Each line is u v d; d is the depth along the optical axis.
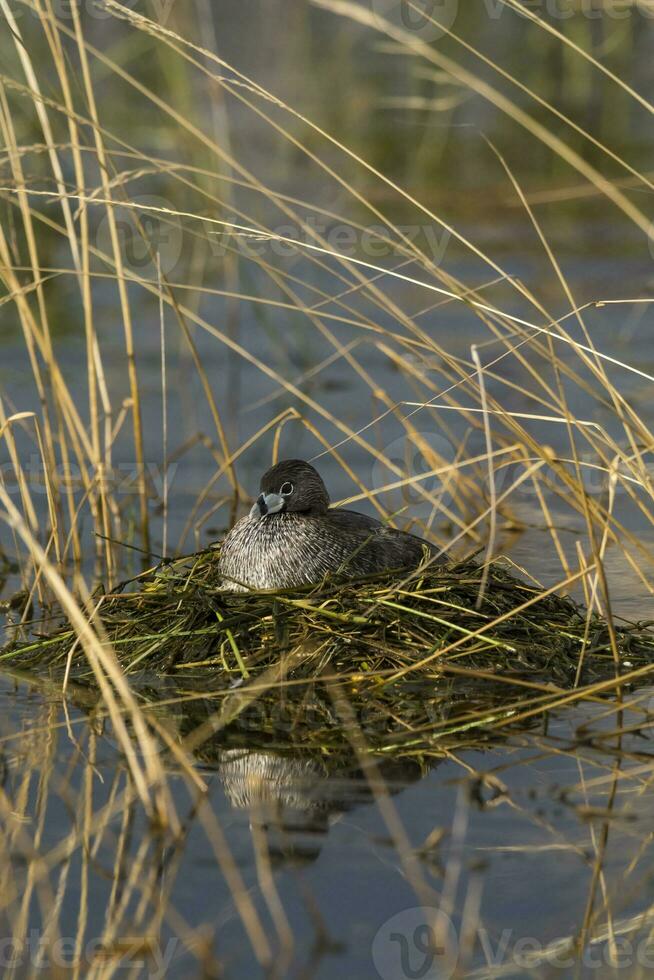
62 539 13.08
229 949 6.68
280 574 10.88
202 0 14.99
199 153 20.45
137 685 9.93
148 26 9.89
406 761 8.68
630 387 17.45
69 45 27.75
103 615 10.93
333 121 30.27
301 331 19.02
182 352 18.92
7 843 7.64
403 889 7.16
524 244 23.89
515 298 20.84
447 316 20.42
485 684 9.83
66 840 7.68
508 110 9.97
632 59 32.06
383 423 16.59
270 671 9.78
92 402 12.91
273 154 28.31
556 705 9.35
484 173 27.78
